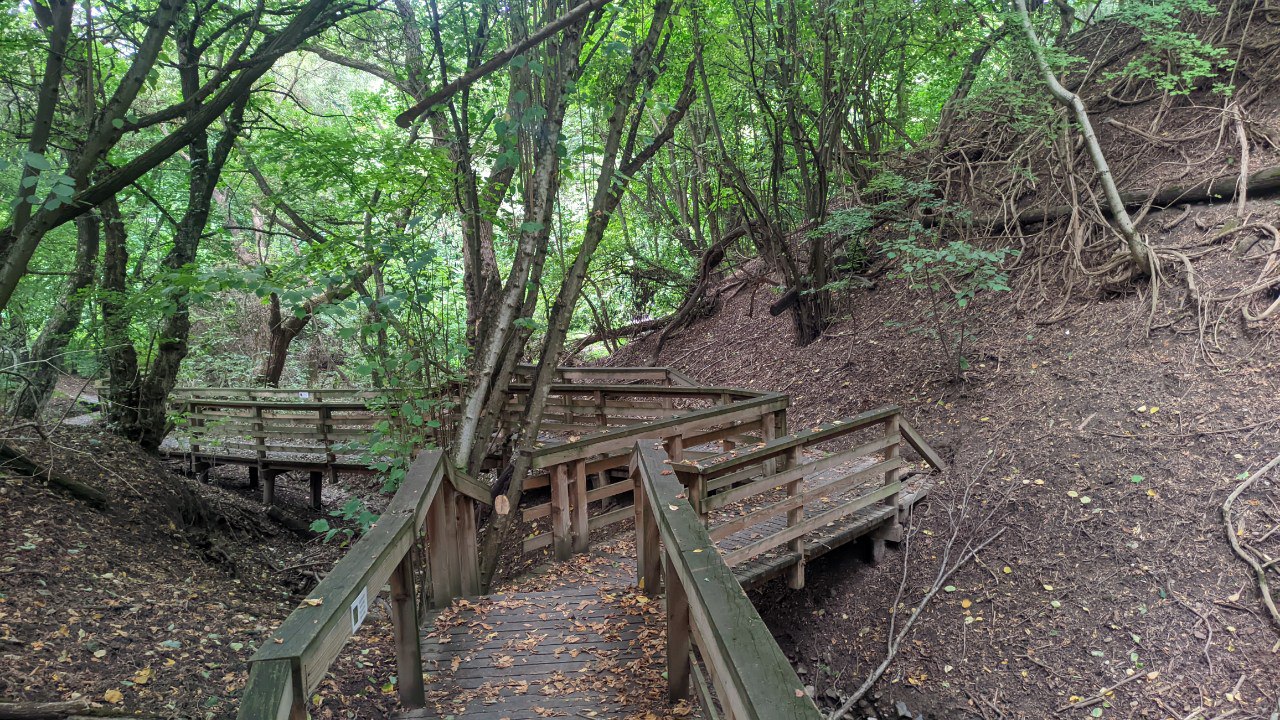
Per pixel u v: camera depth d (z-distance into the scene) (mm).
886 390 8453
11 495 5250
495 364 5680
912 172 10289
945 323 8727
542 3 5859
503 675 3500
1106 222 7883
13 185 6641
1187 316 6809
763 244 10734
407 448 5109
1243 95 8047
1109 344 7109
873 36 8625
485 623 4098
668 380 9727
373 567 2602
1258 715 4168
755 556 5312
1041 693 4789
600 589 4570
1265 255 6691
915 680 5188
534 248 5789
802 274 10445
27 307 7949
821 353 9805
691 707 3076
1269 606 4543
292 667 1849
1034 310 8086
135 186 7219
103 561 4832
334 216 8039
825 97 8859
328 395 10422
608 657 3646
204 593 4957
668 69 8680
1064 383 6988
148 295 4895
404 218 6027
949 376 7988
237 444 10070
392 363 5000
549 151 5461
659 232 14711
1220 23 8703
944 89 11734
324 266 5137
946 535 6090
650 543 4344
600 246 13430
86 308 8312
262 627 4457
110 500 6129
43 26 5785
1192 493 5414
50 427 6355
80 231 7992
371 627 4559
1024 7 7953
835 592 6078
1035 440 6547
